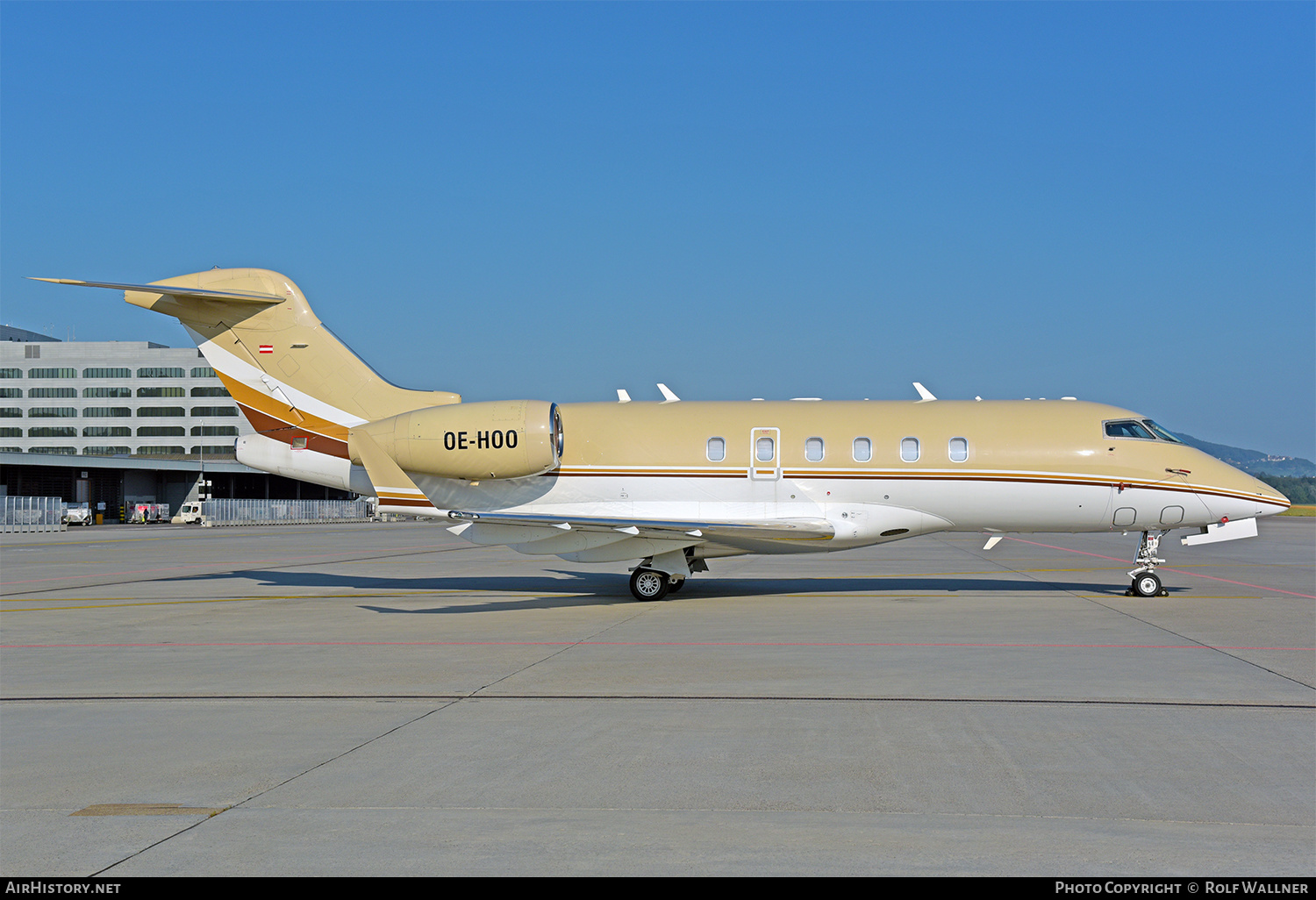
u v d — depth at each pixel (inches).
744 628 592.7
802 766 294.0
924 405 776.3
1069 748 313.1
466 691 410.0
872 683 419.2
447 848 227.9
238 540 1929.1
